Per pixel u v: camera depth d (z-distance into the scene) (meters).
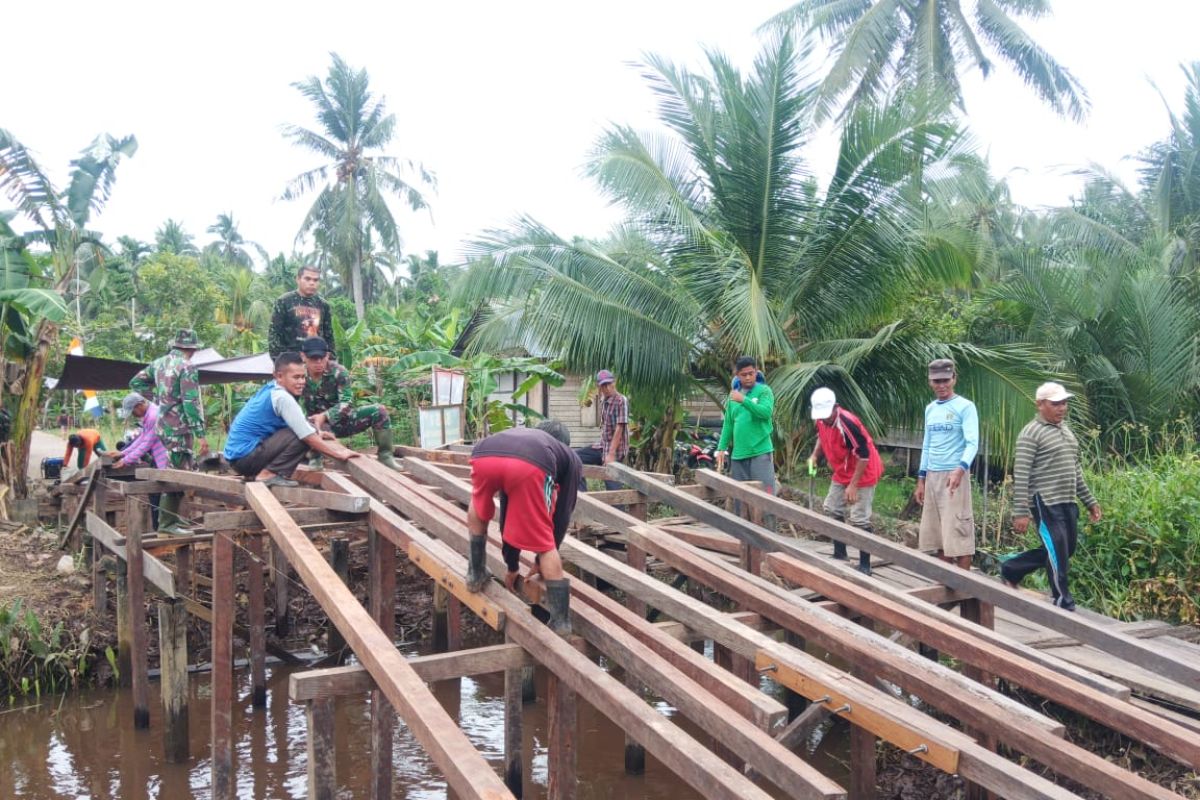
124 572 8.28
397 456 8.64
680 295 11.74
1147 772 5.34
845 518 8.25
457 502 7.31
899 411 11.98
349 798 6.30
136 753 7.20
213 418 23.95
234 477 6.95
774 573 6.70
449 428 11.94
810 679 4.43
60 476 12.13
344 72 36.16
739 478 8.82
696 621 5.16
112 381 13.68
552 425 4.79
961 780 5.61
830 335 12.18
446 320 18.14
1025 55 20.53
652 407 12.59
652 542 6.44
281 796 6.39
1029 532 10.44
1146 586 7.72
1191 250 15.70
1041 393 6.86
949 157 11.27
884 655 4.86
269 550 9.52
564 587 4.56
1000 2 21.55
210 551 10.58
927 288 13.01
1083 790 5.34
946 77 20.81
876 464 7.96
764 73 11.40
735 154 11.60
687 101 12.09
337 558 8.33
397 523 5.91
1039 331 13.33
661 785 6.38
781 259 12.01
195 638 9.25
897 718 4.04
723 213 12.06
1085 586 8.15
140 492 7.84
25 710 7.95
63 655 8.38
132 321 31.22
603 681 4.04
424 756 7.00
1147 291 12.43
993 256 14.27
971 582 6.01
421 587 10.46
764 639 4.86
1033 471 6.86
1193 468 8.55
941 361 7.50
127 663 8.35
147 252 44.88
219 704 6.18
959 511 7.31
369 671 4.23
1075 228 14.90
